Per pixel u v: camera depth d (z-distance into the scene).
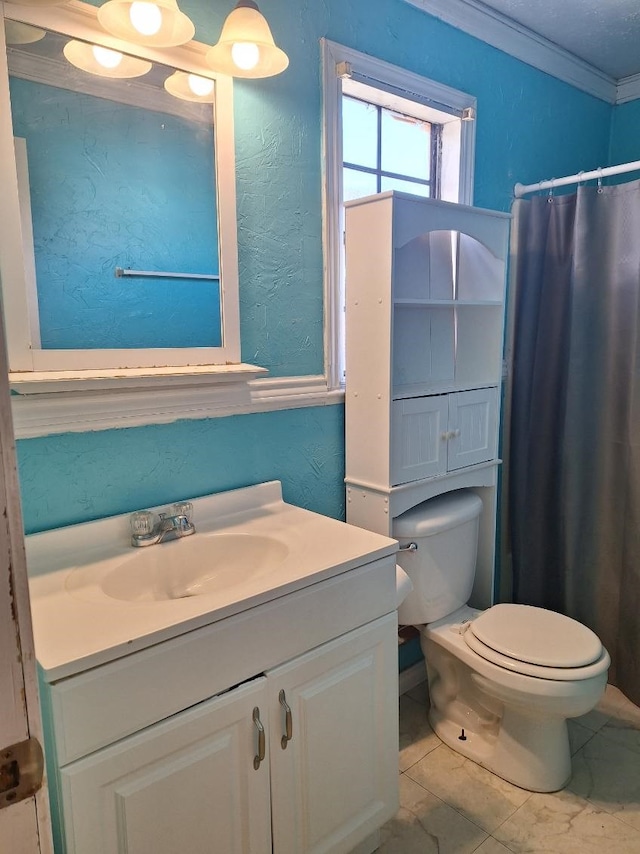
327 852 1.26
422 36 1.86
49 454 1.26
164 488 1.44
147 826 0.97
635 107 2.59
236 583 1.35
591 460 2.19
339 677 1.25
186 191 1.38
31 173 1.17
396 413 1.67
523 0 1.92
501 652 1.62
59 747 0.86
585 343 2.13
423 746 1.88
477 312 2.00
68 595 1.07
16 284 1.16
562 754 1.69
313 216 1.64
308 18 1.57
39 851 0.54
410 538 1.76
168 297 1.38
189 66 1.34
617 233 2.04
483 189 2.14
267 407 1.60
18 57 1.13
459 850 1.49
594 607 2.25
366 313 1.66
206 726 1.02
